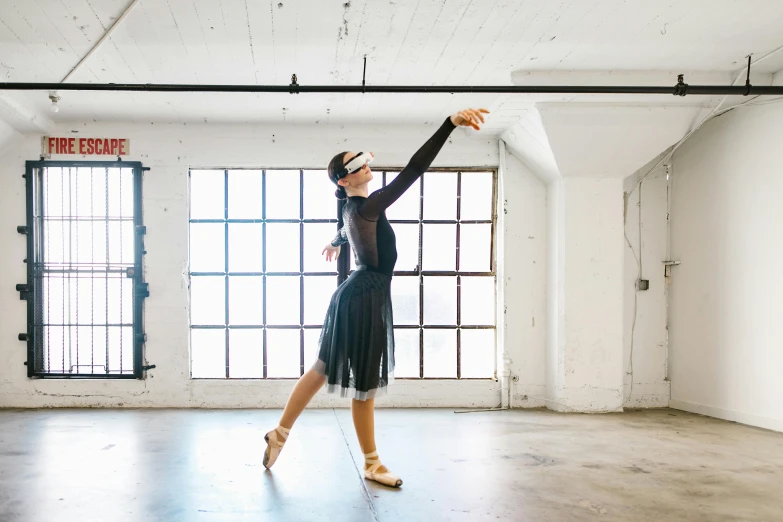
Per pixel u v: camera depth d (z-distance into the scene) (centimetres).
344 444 368
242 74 393
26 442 368
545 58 368
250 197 509
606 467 318
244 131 499
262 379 496
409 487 282
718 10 305
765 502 263
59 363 489
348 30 326
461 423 435
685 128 436
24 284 482
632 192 510
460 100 430
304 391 301
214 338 505
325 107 455
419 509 252
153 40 337
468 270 516
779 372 404
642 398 508
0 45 341
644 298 510
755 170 423
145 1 290
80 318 489
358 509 252
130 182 493
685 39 342
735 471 311
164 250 492
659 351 511
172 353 491
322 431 404
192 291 503
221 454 342
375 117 484
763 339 415
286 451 350
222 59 366
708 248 468
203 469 311
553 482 291
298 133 502
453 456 340
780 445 367
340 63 374
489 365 516
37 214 488
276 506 255
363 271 286
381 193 277
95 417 446
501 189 508
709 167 467
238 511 248
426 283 514
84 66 374
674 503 261
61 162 486
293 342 510
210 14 305
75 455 338
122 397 487
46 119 475
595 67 386
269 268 509
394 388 502
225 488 279
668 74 396
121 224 491
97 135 489
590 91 366
